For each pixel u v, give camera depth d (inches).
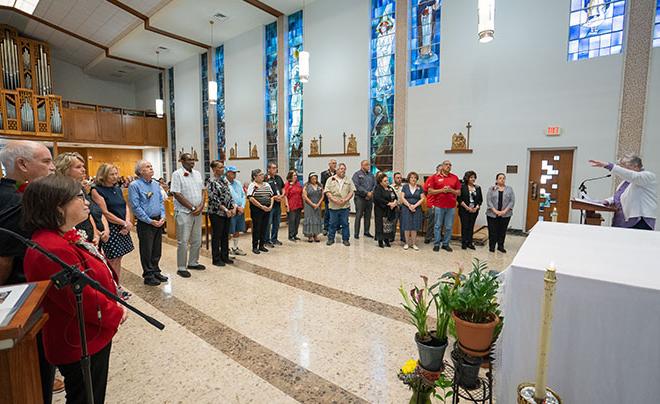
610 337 35.7
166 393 70.1
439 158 263.6
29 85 408.2
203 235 233.8
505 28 228.7
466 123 249.0
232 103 418.9
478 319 45.4
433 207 188.9
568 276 37.2
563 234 57.7
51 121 367.2
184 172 142.4
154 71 521.3
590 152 206.5
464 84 248.1
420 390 53.4
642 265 40.2
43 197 44.4
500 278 47.6
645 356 34.1
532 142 224.4
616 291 34.8
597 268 39.0
